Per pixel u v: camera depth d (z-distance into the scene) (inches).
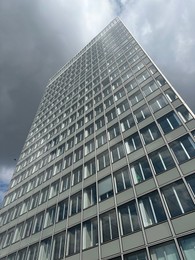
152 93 1122.0
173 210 609.9
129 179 822.5
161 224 601.3
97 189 915.4
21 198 1401.3
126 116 1151.6
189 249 503.8
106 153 1057.5
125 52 1831.9
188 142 749.9
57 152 1480.1
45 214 1067.3
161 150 812.6
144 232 619.5
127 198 761.6
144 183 755.4
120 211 743.1
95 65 2162.9
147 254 563.5
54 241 878.4
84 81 2058.3
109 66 1865.2
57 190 1150.3
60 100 2209.6
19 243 1054.4
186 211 580.1
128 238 642.8
